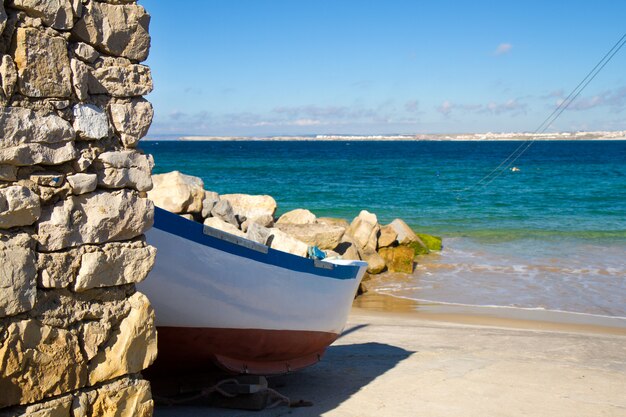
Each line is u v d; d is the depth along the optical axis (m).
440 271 19.00
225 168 65.00
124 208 4.11
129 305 4.21
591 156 98.06
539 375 8.67
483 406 7.18
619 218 31.83
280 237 12.62
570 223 30.00
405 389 7.71
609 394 7.94
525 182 52.50
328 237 17.53
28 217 3.62
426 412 6.87
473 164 77.50
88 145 3.95
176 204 15.02
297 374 8.38
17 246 3.57
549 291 16.48
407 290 16.58
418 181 53.00
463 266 19.75
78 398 3.89
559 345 10.80
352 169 66.50
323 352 8.09
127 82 4.15
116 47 4.09
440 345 10.49
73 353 3.86
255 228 12.62
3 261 3.49
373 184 49.69
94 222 3.95
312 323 7.35
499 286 17.06
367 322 12.69
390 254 19.14
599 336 11.90
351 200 39.34
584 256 21.47
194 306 5.89
